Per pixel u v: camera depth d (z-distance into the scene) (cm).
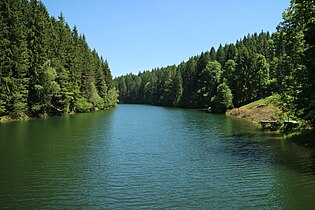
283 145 3011
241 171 2138
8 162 2425
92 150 2900
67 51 8094
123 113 8419
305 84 2831
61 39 7869
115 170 2209
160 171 2178
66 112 7512
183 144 3212
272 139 3403
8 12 5734
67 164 2373
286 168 2178
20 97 5778
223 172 2125
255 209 1499
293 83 3319
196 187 1823
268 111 5791
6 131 4150
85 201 1619
